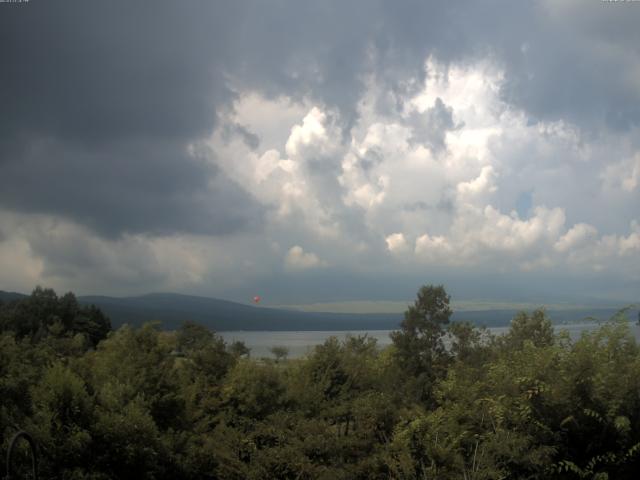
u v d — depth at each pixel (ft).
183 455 35.45
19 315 179.11
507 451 24.63
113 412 32.12
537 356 26.58
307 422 37.58
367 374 51.75
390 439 35.35
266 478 33.65
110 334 49.26
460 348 62.90
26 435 18.71
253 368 46.80
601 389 23.86
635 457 23.98
